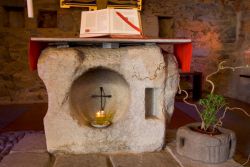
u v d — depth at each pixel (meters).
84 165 1.72
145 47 1.87
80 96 2.06
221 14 5.14
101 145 1.91
